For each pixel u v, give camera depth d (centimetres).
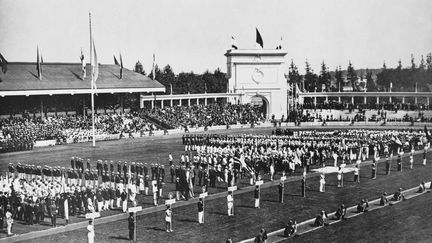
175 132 9556
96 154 6738
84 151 7056
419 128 9544
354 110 12131
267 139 6988
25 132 7800
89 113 10006
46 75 9294
